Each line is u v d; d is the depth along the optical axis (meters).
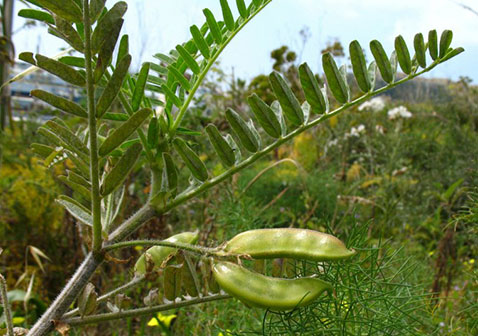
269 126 0.16
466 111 1.24
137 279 0.18
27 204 0.59
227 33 0.19
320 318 0.19
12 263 0.55
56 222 0.62
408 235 0.66
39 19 0.16
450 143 1.00
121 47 0.15
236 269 0.15
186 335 0.38
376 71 0.17
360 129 1.14
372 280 0.20
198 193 0.17
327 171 0.98
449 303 0.35
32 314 0.44
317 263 0.19
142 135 0.17
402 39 0.16
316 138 1.18
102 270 0.45
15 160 0.66
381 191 0.75
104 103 0.14
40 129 0.16
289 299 0.14
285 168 1.01
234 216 0.46
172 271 0.16
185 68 0.20
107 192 0.15
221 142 0.16
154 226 0.45
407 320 0.25
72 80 0.14
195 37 0.18
